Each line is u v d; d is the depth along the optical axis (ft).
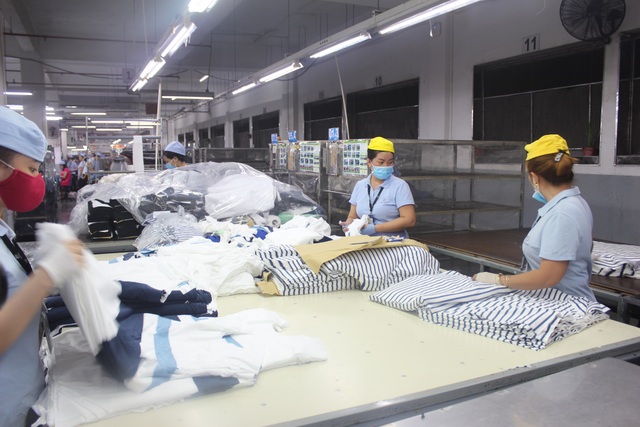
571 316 4.95
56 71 49.39
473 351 4.67
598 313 5.38
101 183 12.55
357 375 4.15
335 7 29.32
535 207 19.03
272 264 6.62
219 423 3.40
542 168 5.46
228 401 3.71
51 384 3.59
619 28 15.85
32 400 3.25
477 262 10.73
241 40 37.60
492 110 21.67
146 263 5.71
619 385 3.86
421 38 24.91
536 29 19.01
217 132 59.82
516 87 20.45
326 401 3.70
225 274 6.41
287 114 40.04
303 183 17.13
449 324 5.31
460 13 22.53
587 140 17.65
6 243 3.20
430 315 5.46
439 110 24.02
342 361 4.43
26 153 3.17
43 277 2.76
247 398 3.75
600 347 4.74
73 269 2.86
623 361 4.37
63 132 71.36
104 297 3.56
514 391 3.77
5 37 34.14
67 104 58.90
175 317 4.47
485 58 21.42
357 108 31.53
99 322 3.34
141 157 19.85
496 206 15.23
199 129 68.08
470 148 15.57
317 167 16.05
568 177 5.43
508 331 4.89
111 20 32.68
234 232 8.48
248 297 6.41
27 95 38.88
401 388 3.92
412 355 4.57
